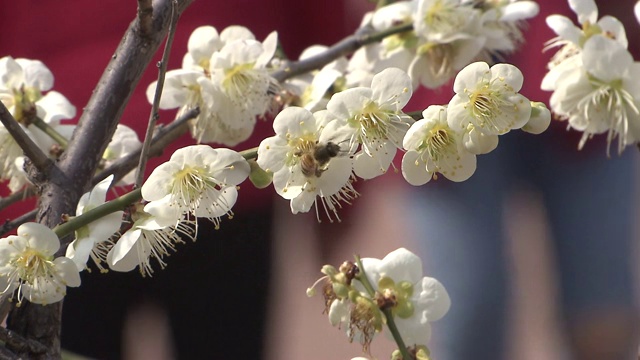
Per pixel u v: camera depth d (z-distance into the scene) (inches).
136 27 51.6
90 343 68.0
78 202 51.0
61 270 50.1
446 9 55.6
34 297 50.1
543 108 50.3
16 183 53.9
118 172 53.1
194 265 68.4
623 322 66.6
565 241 68.5
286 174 50.2
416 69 56.1
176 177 50.1
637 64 53.2
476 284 67.3
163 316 68.4
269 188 68.3
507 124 50.2
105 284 68.2
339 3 65.4
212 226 68.1
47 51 67.9
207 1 63.9
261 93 54.1
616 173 67.9
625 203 67.6
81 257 50.0
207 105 53.9
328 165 50.3
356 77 55.6
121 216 50.1
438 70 56.1
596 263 68.3
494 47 56.2
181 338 68.3
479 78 50.2
